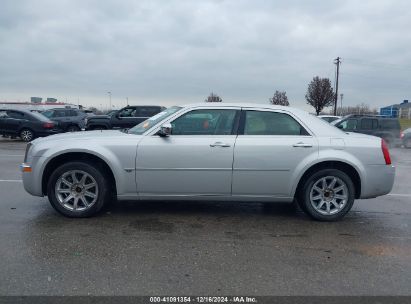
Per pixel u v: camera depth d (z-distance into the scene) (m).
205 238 4.60
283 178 5.23
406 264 3.96
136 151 5.14
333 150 5.25
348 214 5.82
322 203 5.35
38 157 5.15
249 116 5.36
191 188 5.23
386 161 5.35
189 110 5.32
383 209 6.16
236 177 5.21
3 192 6.78
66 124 22.81
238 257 4.04
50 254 4.00
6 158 11.78
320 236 4.77
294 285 3.44
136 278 3.50
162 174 5.18
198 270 3.70
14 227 4.84
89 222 5.09
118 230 4.80
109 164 5.11
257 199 5.34
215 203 6.27
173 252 4.13
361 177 5.29
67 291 3.24
